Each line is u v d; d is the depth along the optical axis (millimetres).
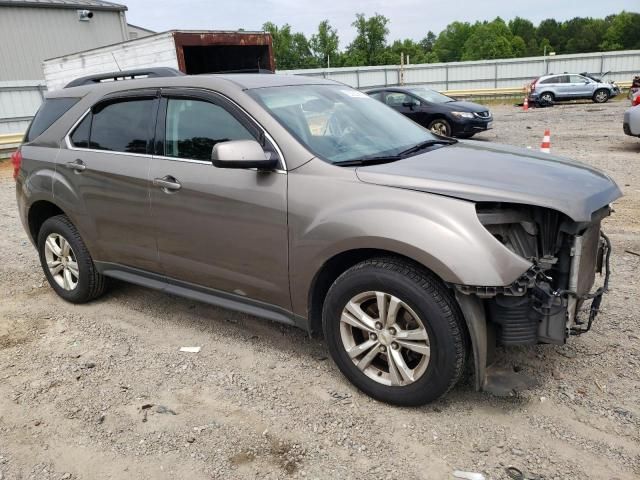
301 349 3793
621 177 8570
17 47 22938
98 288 4637
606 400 3045
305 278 3186
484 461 2633
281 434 2900
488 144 4023
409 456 2693
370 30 72438
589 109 22719
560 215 2793
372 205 2896
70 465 2758
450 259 2635
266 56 12211
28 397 3350
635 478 2480
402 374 2961
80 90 4520
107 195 4062
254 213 3297
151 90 3906
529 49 129250
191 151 3637
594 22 124312
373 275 2908
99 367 3672
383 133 3766
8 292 5121
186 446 2844
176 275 3893
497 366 3256
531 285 2619
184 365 3643
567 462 2600
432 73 34094
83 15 24234
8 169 14148
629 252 5312
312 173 3139
